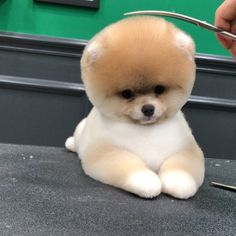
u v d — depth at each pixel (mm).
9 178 599
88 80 573
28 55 1036
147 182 538
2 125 1072
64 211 486
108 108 580
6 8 1018
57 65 1047
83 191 558
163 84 557
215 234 449
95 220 465
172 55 551
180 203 536
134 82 546
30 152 763
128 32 558
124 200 532
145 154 586
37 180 598
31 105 1064
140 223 465
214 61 1049
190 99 1068
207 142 1107
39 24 1031
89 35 1043
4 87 1047
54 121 1077
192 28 1039
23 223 446
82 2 1014
